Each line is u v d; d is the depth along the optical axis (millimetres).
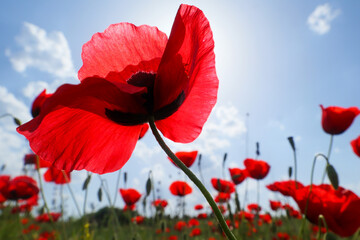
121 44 211
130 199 761
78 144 199
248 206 1000
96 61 210
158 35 215
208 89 193
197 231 972
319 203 343
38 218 1105
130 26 213
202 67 187
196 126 206
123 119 197
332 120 512
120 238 722
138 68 209
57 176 592
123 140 215
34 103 375
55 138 191
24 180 709
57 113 180
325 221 339
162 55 194
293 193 371
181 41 183
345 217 337
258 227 928
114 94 182
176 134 216
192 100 200
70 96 163
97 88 169
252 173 694
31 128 153
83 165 206
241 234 725
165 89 193
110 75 208
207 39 180
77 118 189
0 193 709
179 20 176
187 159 625
